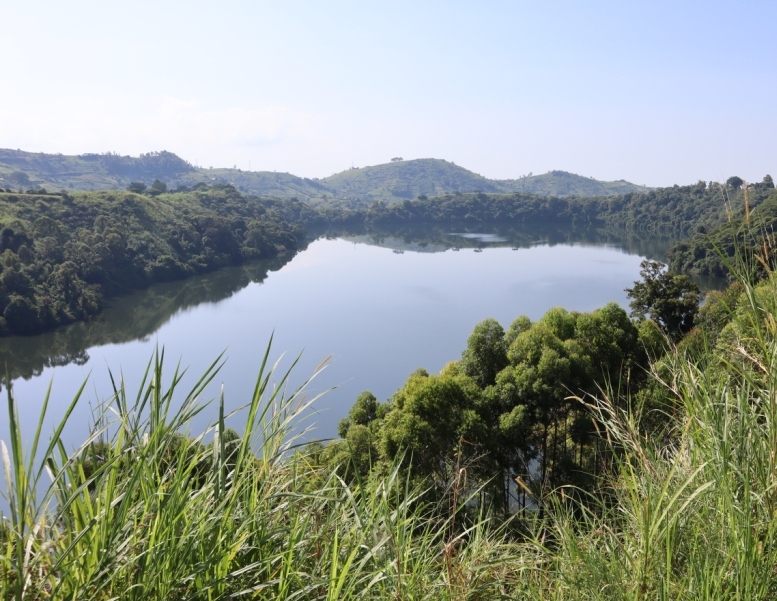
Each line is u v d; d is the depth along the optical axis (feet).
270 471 8.99
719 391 8.95
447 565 8.92
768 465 7.59
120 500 7.06
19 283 213.87
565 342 63.10
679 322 112.57
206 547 7.45
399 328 250.78
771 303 8.54
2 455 5.90
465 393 58.95
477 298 303.89
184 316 255.70
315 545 8.87
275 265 406.00
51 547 6.72
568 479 43.50
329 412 151.94
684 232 508.12
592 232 605.31
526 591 9.48
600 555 8.68
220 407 7.86
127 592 6.69
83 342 201.77
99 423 7.48
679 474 8.66
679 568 7.88
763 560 7.00
